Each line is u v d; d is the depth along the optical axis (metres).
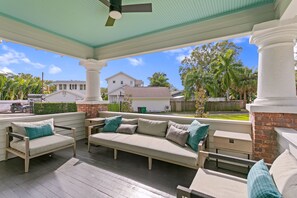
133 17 3.01
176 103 14.83
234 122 3.00
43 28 3.50
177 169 2.82
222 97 15.09
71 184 2.31
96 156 3.42
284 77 2.35
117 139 3.27
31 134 3.10
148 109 16.30
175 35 3.45
